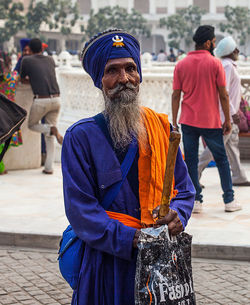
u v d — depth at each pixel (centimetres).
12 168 872
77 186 218
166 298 206
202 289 417
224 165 591
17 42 8181
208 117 564
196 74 561
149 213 220
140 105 226
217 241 496
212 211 610
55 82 809
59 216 595
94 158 221
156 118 229
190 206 232
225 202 606
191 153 582
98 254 224
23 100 848
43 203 655
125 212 222
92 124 224
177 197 234
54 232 526
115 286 220
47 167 843
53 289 418
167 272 208
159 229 209
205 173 842
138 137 222
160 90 943
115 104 220
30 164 884
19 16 6581
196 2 12794
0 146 821
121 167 222
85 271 226
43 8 6794
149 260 206
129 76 222
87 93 1002
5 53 803
